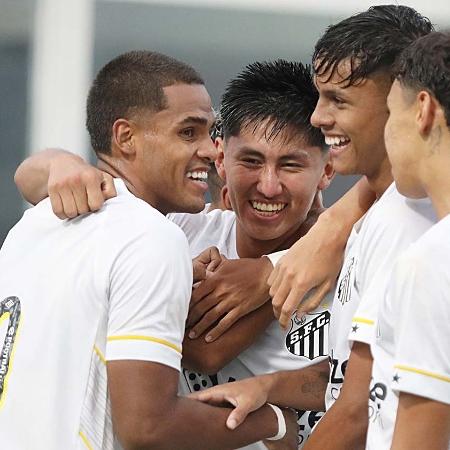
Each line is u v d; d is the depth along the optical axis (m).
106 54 29.97
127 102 10.28
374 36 9.31
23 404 9.41
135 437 9.09
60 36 29.92
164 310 9.21
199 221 11.96
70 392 9.30
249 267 10.81
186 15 29.44
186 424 9.35
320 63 9.51
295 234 11.48
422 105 8.11
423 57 8.14
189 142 10.41
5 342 9.70
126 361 9.08
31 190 10.54
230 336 10.65
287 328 10.71
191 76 10.50
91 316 9.33
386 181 9.68
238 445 9.88
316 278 10.36
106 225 9.54
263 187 10.92
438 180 8.11
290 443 10.58
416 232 8.91
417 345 7.70
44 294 9.58
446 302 7.61
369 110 9.41
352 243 9.88
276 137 10.83
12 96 30.02
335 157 9.74
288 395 10.38
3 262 10.18
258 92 10.95
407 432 7.73
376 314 8.77
